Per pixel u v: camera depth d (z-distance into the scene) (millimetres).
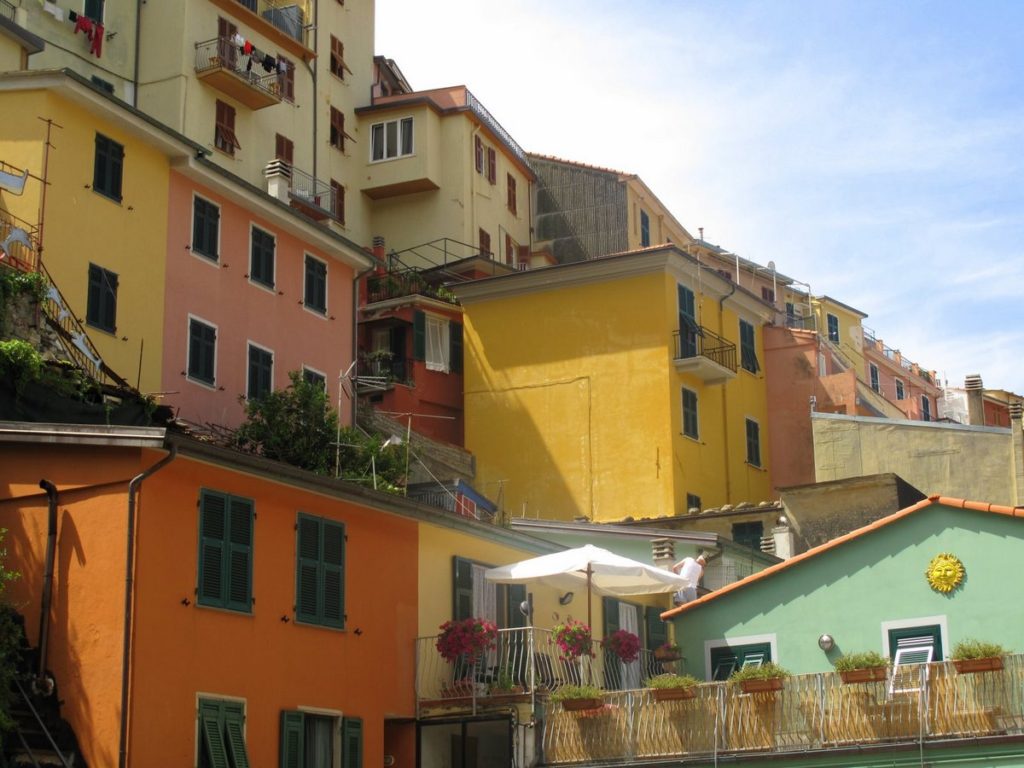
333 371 36375
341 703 22422
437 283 51781
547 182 60250
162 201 31438
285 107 48875
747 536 36344
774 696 21906
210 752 19766
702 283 45531
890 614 23062
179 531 20047
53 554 19625
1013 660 20297
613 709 23078
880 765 20859
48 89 28797
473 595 25781
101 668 18953
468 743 25156
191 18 44250
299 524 22312
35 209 28094
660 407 42531
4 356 21672
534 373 44688
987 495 38469
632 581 25984
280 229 35094
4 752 17875
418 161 53812
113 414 23219
